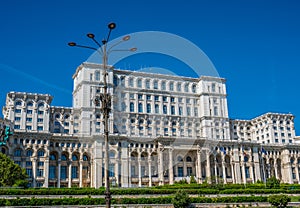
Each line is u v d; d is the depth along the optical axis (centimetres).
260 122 19538
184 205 7012
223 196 8000
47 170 13350
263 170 15375
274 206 7206
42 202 6519
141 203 6994
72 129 15388
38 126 14775
